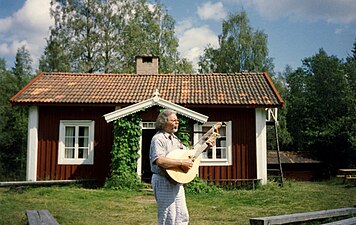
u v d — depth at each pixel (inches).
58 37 1332.4
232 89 701.3
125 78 766.5
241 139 652.1
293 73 1956.2
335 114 1338.6
